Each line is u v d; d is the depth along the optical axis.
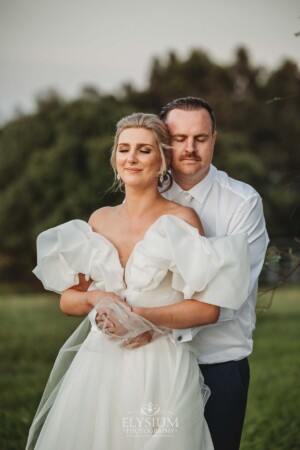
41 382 8.34
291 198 18.70
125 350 3.48
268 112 24.70
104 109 20.11
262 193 19.50
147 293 3.49
